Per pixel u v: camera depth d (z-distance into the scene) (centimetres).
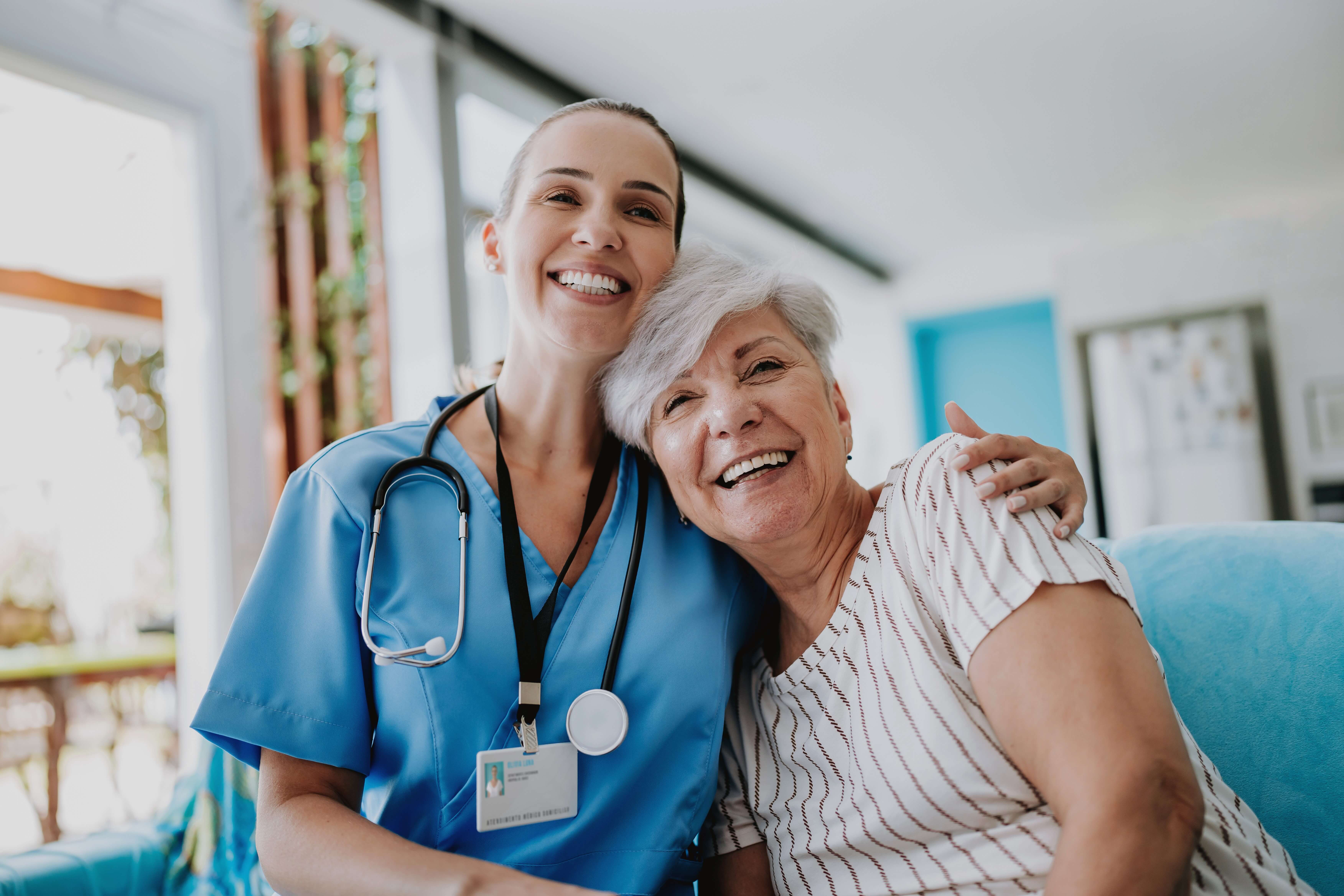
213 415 230
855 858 100
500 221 120
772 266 113
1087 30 330
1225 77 369
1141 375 509
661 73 346
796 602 109
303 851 89
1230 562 123
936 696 91
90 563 360
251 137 246
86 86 209
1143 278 512
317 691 97
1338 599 112
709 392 106
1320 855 104
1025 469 92
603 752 100
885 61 346
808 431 103
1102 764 75
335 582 101
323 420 302
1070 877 73
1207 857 86
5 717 349
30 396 327
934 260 616
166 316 239
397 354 294
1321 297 482
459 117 313
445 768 98
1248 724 113
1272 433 478
